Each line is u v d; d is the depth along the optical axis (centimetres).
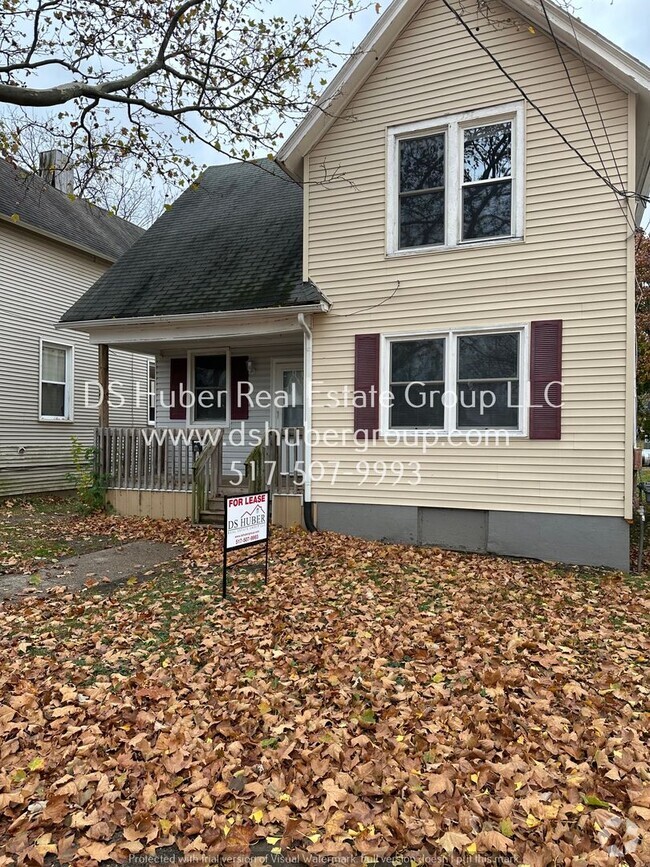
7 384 1302
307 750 299
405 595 568
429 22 780
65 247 1467
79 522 974
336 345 852
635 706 348
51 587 597
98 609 530
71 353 1490
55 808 255
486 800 261
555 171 722
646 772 280
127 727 323
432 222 799
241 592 572
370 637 454
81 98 741
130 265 1095
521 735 315
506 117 748
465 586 604
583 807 256
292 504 909
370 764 285
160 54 692
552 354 723
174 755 294
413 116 796
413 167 809
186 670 394
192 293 936
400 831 241
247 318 886
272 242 1011
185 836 242
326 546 775
